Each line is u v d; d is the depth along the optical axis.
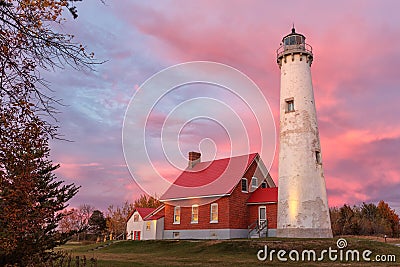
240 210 28.08
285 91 25.84
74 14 6.01
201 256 19.84
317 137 24.78
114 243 28.56
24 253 6.92
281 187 24.41
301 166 23.78
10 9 5.65
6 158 6.10
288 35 26.64
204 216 28.83
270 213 27.38
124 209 49.84
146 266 15.69
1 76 5.92
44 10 5.85
